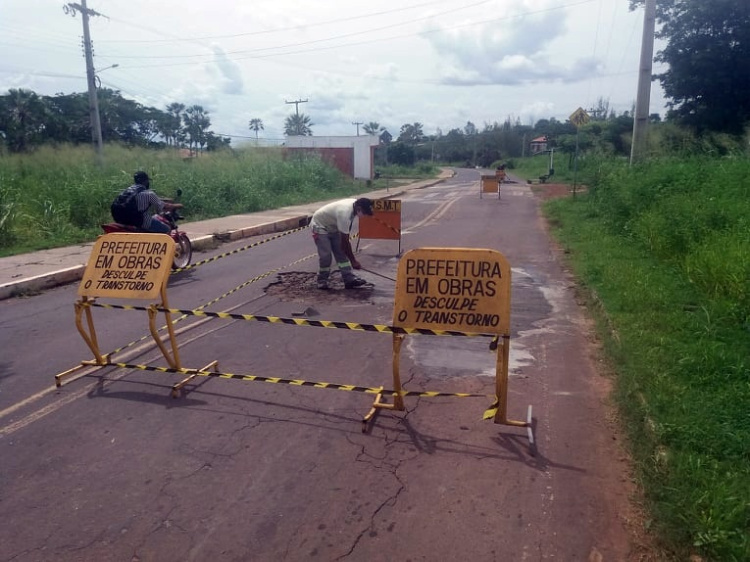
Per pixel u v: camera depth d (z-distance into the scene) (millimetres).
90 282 5688
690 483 3576
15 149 34781
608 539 3352
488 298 4543
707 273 7652
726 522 3203
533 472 4027
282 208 22688
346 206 8742
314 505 3693
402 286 4695
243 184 22172
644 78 16953
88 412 4996
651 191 12469
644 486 3713
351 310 8016
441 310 4617
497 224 17359
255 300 8555
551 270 10578
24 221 14008
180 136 61250
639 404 4711
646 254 10336
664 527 3293
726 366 5133
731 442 3975
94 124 26359
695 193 11234
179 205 10922
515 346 6551
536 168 58562
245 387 5484
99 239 5777
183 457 4270
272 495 3801
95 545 3357
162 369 5574
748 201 9914
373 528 3475
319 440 4492
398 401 4898
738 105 26156
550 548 3285
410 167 73625
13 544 3369
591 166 20922
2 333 7227
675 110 28016
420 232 15742
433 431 4613
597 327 7074
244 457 4262
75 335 7074
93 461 4227
